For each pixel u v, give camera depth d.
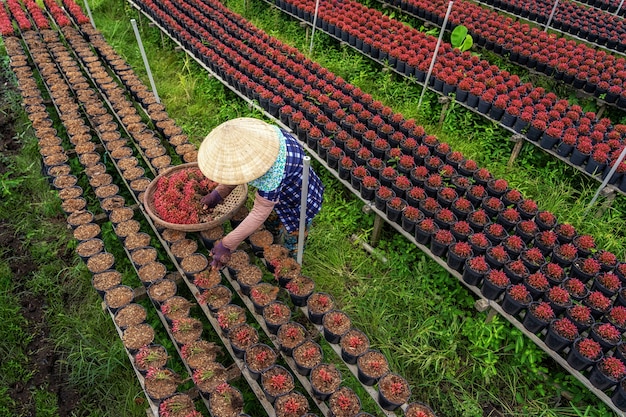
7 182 5.23
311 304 3.65
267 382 3.21
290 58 7.29
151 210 4.22
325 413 3.16
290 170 3.22
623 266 3.99
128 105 6.13
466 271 3.92
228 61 7.16
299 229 3.60
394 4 9.73
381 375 3.20
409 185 4.75
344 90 6.43
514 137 5.71
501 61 7.96
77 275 4.40
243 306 4.16
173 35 8.19
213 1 9.09
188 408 3.12
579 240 4.31
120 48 8.25
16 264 4.61
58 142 5.53
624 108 6.36
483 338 3.86
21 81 6.66
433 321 4.05
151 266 4.02
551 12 8.86
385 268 4.62
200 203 4.15
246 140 3.03
